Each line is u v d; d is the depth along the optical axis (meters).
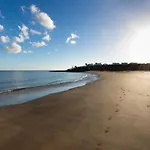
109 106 10.37
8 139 5.93
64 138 5.93
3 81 41.91
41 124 7.45
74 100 12.80
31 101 12.80
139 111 9.04
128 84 23.34
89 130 6.61
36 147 5.34
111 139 5.77
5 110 9.98
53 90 21.78
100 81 31.17
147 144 5.39
